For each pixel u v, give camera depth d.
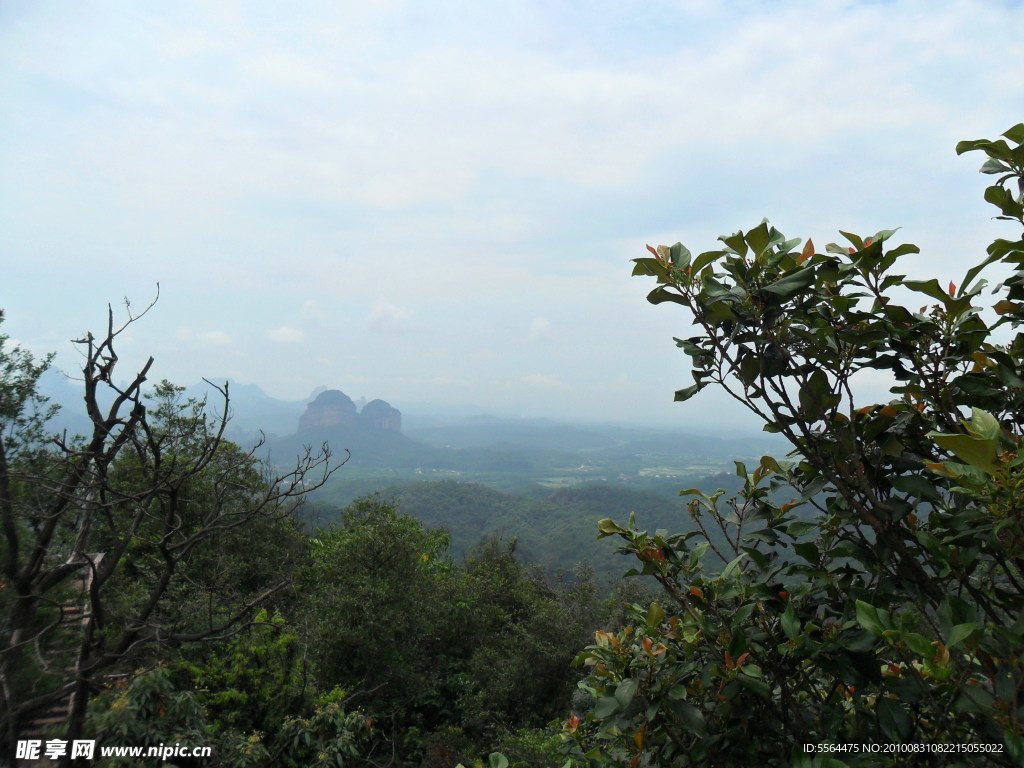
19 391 5.16
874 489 1.69
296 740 6.05
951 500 1.76
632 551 1.96
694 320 1.71
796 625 1.63
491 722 10.36
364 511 12.12
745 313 1.62
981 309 1.62
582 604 12.81
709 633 1.75
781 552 1.95
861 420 1.74
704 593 1.88
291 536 12.28
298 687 6.93
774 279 1.63
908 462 1.58
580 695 4.38
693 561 1.96
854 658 1.55
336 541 11.23
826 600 1.78
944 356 1.64
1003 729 1.19
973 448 1.15
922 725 1.61
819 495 1.88
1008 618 1.51
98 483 3.33
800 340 1.73
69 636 3.83
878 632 1.32
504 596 15.73
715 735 1.70
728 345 1.66
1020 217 1.56
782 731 1.80
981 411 1.30
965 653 1.39
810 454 1.64
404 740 9.26
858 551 1.62
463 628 13.04
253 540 11.00
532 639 11.38
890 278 1.63
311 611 10.03
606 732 1.90
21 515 3.36
